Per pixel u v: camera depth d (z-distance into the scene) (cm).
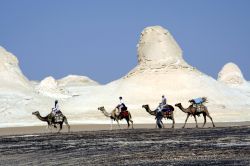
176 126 6038
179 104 5278
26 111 9331
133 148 2952
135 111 9750
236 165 2075
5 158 2691
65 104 10800
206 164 2130
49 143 3556
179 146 2978
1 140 4059
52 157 2645
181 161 2253
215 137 3650
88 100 10956
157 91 10931
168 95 10738
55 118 4938
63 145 3338
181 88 11006
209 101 10581
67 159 2527
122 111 5312
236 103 11006
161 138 3703
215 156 2391
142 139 3662
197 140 3406
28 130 5828
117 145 3194
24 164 2405
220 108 10206
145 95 10831
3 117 8850
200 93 10912
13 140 4009
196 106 5266
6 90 10031
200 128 5150
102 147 3088
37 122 8200
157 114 5288
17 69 11031
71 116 9431
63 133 4834
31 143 3622
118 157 2498
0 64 10738
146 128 5519
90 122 8056
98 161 2380
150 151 2728
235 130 4597
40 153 2873
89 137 4066
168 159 2336
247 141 3216
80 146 3219
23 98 9869
